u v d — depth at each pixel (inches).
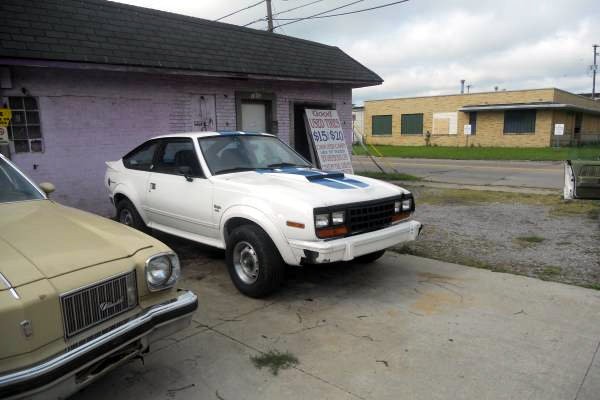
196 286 203.5
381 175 614.5
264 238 180.2
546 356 139.9
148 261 117.4
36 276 97.3
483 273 212.8
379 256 219.9
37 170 304.2
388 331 157.9
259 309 177.9
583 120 1483.8
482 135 1334.9
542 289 191.9
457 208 372.5
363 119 1588.3
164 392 125.6
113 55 314.5
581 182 306.8
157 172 236.1
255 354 144.3
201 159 211.5
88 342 100.4
